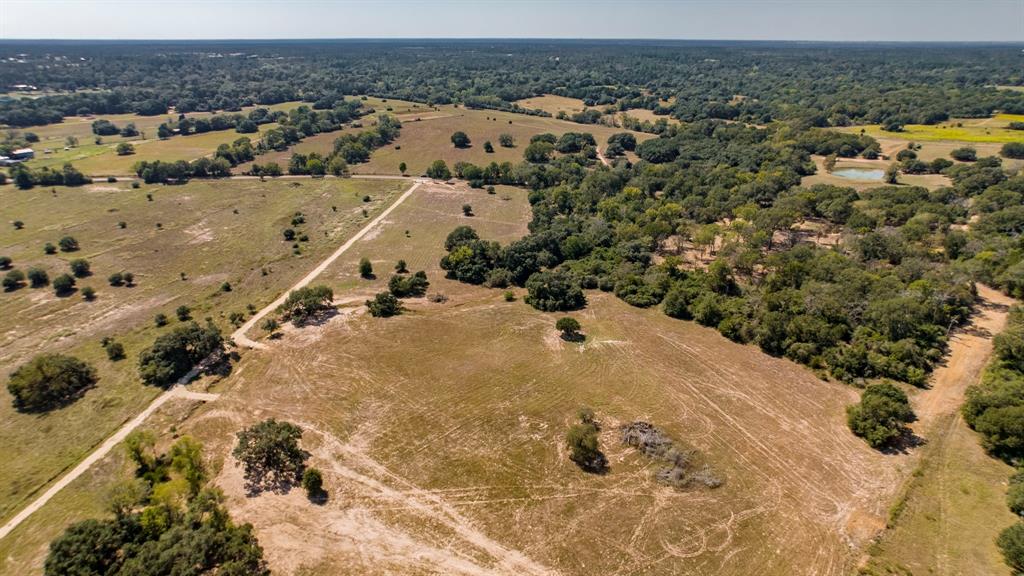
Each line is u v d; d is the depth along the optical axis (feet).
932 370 225.97
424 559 147.02
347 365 236.43
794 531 155.84
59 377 216.54
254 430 180.45
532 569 145.18
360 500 165.68
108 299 299.99
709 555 148.77
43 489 172.86
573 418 204.74
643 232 362.94
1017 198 365.20
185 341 235.81
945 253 315.37
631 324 275.18
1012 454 177.99
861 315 253.65
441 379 227.61
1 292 304.30
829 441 191.72
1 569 145.59
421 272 327.47
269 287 316.81
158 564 130.00
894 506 161.99
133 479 175.52
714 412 207.82
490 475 176.55
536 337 262.47
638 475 176.86
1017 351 215.51
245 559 136.46
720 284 291.17
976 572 140.97
